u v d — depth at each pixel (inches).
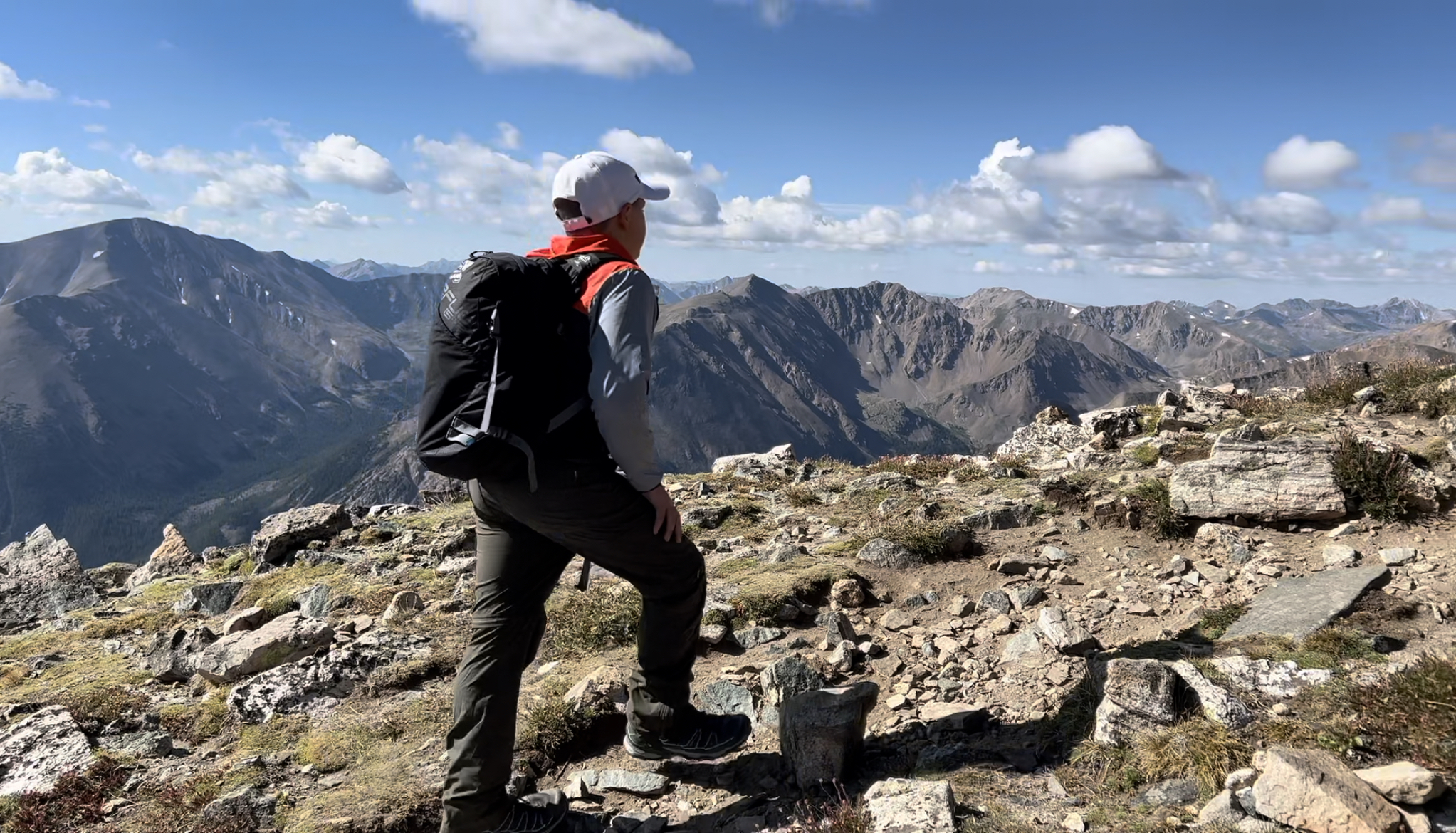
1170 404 483.8
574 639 229.3
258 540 367.6
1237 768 137.3
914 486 384.5
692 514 356.8
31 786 180.1
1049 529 301.1
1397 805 119.1
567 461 127.6
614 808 161.6
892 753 170.6
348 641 244.4
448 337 128.2
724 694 196.4
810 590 256.8
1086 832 128.2
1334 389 449.1
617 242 142.0
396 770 171.0
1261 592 225.5
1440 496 258.7
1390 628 187.8
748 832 146.0
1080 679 187.0
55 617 318.3
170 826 162.1
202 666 229.3
